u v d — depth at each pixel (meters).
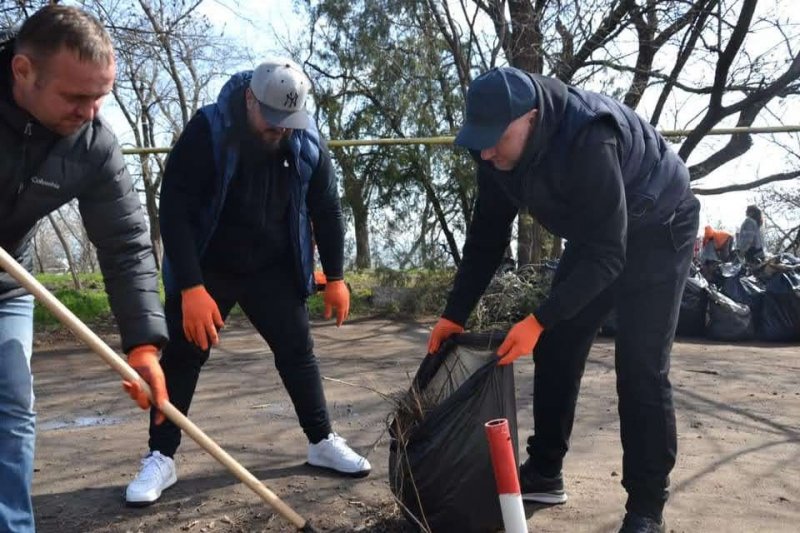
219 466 3.50
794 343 7.33
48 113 1.92
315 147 3.08
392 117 9.65
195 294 2.82
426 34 9.98
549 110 2.25
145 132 19.50
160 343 2.36
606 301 2.69
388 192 9.66
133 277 2.33
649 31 9.89
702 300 7.62
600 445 3.78
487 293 7.96
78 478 3.40
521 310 7.91
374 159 9.77
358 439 3.94
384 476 3.35
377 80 9.84
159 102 18.67
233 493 3.16
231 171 2.86
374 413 4.46
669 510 2.95
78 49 1.83
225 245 3.05
